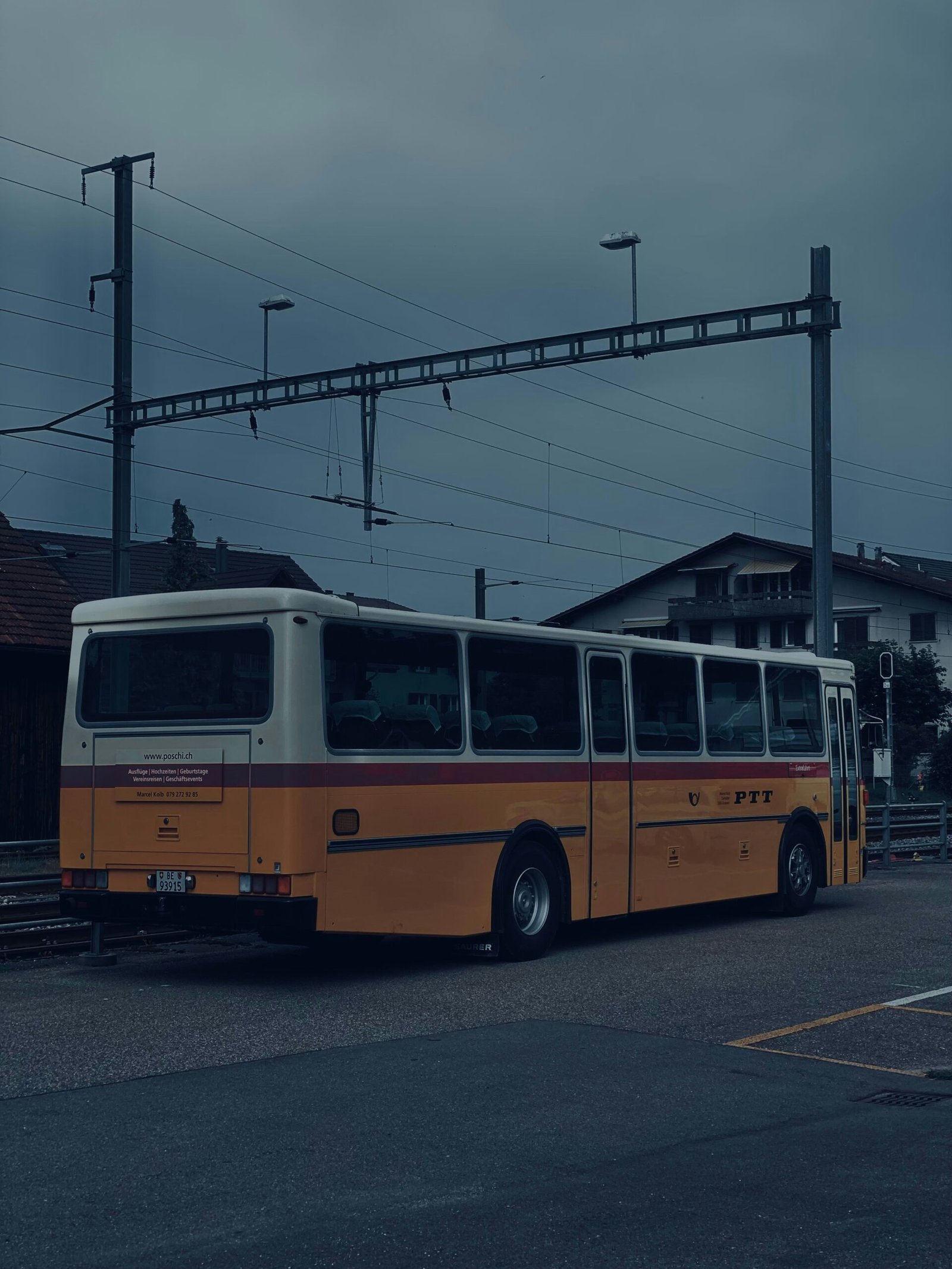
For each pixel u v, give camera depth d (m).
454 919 11.68
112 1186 5.67
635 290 19.97
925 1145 6.34
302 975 11.66
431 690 11.66
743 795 15.45
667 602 69.62
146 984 11.13
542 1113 6.88
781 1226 5.21
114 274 22.03
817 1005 9.98
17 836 24.89
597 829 13.31
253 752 10.59
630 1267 4.79
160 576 42.75
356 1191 5.62
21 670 25.11
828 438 20.59
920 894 18.41
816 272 20.08
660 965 12.06
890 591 63.59
